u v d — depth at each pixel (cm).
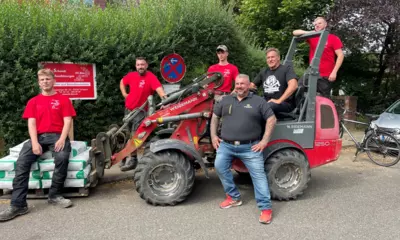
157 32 710
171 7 766
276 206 433
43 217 396
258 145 396
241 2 1260
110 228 368
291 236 351
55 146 420
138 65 562
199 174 571
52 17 621
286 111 480
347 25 1037
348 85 1209
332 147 480
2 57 569
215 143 421
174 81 690
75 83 629
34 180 439
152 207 427
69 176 443
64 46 607
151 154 424
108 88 667
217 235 353
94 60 636
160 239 344
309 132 462
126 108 591
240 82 393
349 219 394
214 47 797
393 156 648
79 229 366
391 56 1123
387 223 384
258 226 375
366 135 674
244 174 563
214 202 445
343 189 503
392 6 977
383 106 1208
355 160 689
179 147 419
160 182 432
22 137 618
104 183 523
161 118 451
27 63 590
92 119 665
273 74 476
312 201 451
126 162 567
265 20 1161
